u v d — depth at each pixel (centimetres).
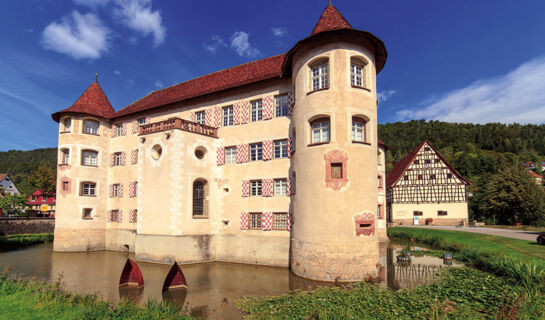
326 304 1212
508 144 13912
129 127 3078
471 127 17025
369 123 1861
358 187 1756
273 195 2231
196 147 2397
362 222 1734
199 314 1193
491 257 1892
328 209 1742
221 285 1627
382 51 1967
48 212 5975
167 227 2244
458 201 5347
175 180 2252
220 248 2388
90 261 2408
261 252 2212
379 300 1254
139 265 2166
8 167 13525
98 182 3108
